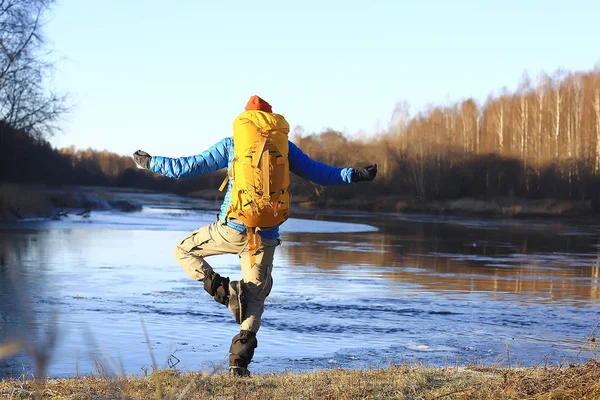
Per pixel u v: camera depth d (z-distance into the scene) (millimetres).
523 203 74875
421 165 85375
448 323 12578
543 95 84625
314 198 95000
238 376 5934
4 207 42469
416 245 31859
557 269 22766
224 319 12273
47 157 55125
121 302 13812
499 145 89688
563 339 11312
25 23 40344
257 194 5340
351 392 5379
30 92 42312
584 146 74812
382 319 12828
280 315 12977
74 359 8734
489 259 25797
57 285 15938
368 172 5641
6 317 11445
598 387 5340
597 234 43281
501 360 9289
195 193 114875
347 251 27656
